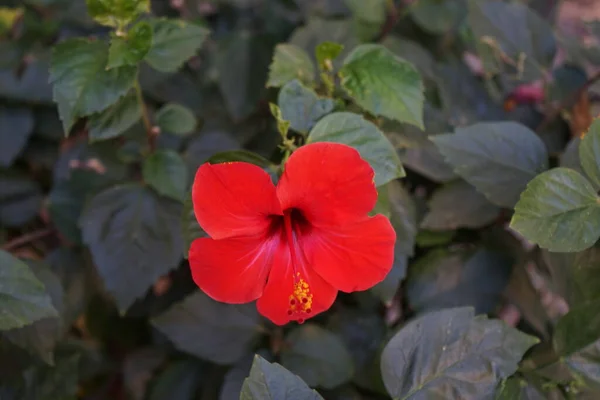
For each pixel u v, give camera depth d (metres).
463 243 0.74
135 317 0.82
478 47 0.76
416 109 0.65
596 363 0.64
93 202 0.71
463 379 0.63
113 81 0.65
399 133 0.69
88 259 0.77
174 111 0.71
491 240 0.74
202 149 0.74
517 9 0.76
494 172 0.67
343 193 0.59
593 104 0.79
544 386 0.65
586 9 1.31
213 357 0.70
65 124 0.65
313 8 0.85
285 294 0.62
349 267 0.61
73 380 0.72
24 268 0.63
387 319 0.79
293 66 0.67
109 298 0.80
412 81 0.65
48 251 0.82
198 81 0.87
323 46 0.66
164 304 0.80
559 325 0.65
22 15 0.83
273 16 0.86
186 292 0.80
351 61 0.66
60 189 0.77
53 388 0.71
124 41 0.65
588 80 0.76
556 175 0.62
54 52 0.65
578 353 0.64
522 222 0.62
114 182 0.74
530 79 0.76
